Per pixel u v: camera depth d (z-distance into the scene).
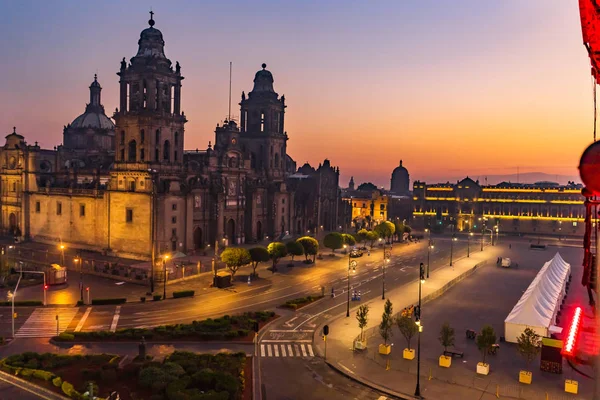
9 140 144.50
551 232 192.88
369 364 53.72
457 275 104.56
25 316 69.31
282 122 162.12
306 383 48.97
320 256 122.81
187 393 42.78
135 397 43.16
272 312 71.94
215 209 124.88
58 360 50.94
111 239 115.75
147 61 112.44
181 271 97.19
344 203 192.50
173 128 117.19
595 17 16.48
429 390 47.19
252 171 148.25
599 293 18.03
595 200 17.92
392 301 80.94
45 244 130.75
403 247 149.88
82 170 139.00
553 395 45.97
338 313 73.62
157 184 109.56
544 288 74.00
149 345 58.41
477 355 56.53
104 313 71.50
